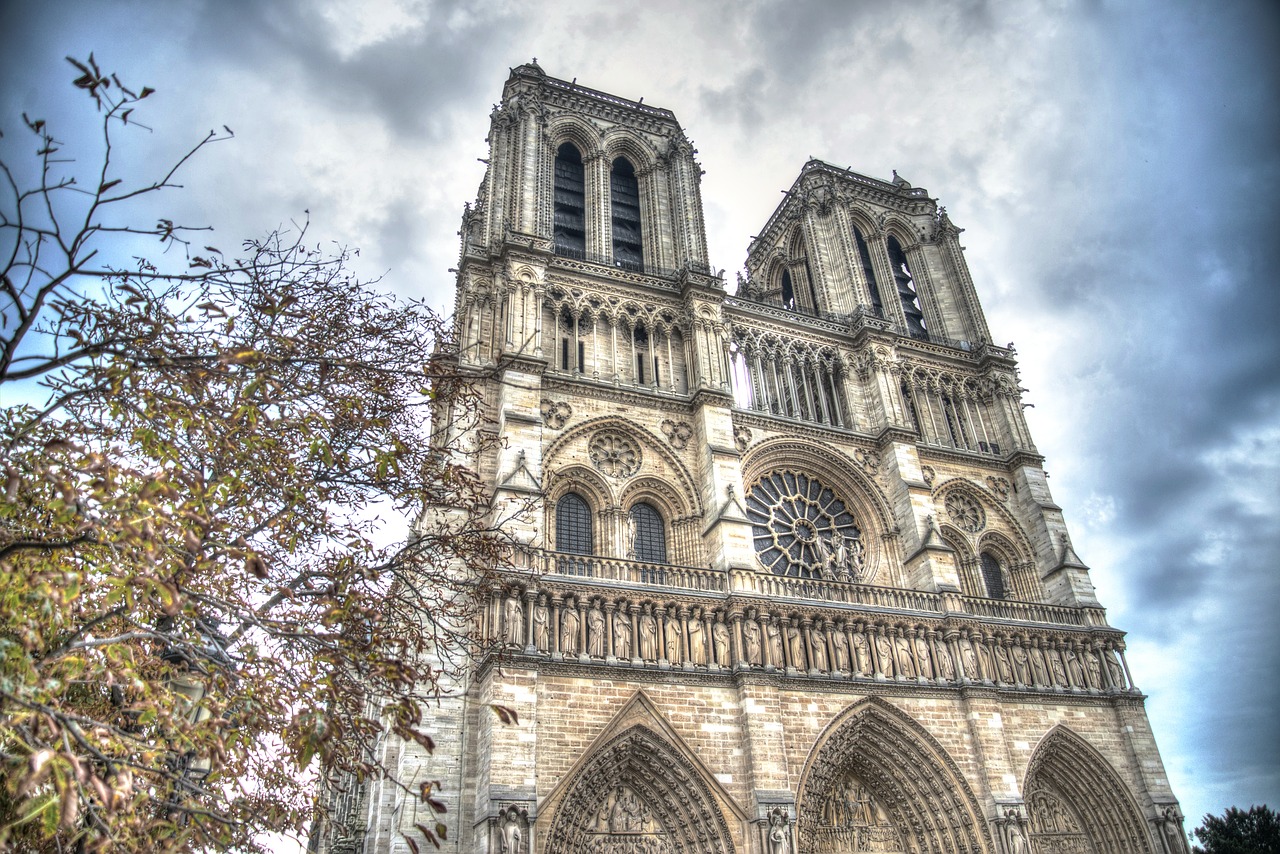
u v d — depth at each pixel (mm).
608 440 57156
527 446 51312
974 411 73000
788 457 62844
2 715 11930
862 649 51531
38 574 13742
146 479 15266
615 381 59031
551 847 39750
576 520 54250
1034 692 55094
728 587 50250
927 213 85875
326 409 20672
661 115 77188
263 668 17750
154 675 17391
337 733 16469
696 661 47031
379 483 21297
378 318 22547
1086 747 54812
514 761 39844
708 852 42438
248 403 17969
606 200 69688
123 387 17031
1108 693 57406
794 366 68062
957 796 49031
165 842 14555
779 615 49938
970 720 51438
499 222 63875
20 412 17266
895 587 55969
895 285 79125
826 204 80250
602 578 47938
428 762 41531
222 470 18906
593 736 42688
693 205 70375
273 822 18531
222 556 18797
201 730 14680
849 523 63000
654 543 55562
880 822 49562
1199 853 77375
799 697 48188
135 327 17234
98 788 11227
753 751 44562
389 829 41906
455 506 23859
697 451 58406
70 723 11992
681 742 44188
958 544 65125
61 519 14102
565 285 61469
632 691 44500
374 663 17641
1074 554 64125
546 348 58312
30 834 14969
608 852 42000
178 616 16797
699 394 59156
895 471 63219
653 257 68875
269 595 19891
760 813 42812
